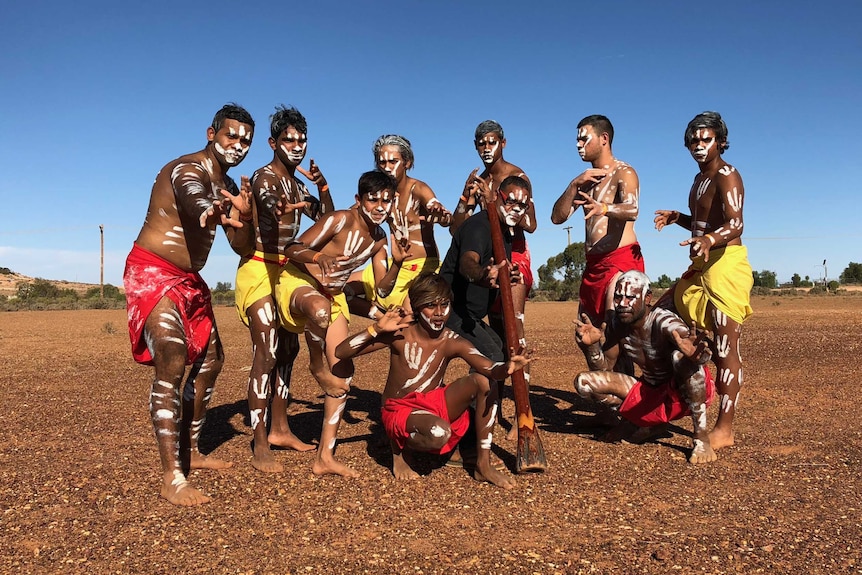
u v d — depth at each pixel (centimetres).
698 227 589
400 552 352
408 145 604
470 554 348
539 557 344
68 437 612
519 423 486
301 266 504
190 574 329
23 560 348
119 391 862
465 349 468
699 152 563
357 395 834
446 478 485
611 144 626
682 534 373
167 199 454
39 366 1132
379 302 623
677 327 513
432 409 466
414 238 612
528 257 591
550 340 1484
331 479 484
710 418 679
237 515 409
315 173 564
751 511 411
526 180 520
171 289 455
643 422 552
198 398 502
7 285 8850
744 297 566
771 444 573
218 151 475
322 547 360
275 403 573
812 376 915
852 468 500
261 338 508
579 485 465
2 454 554
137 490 459
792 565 333
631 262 603
